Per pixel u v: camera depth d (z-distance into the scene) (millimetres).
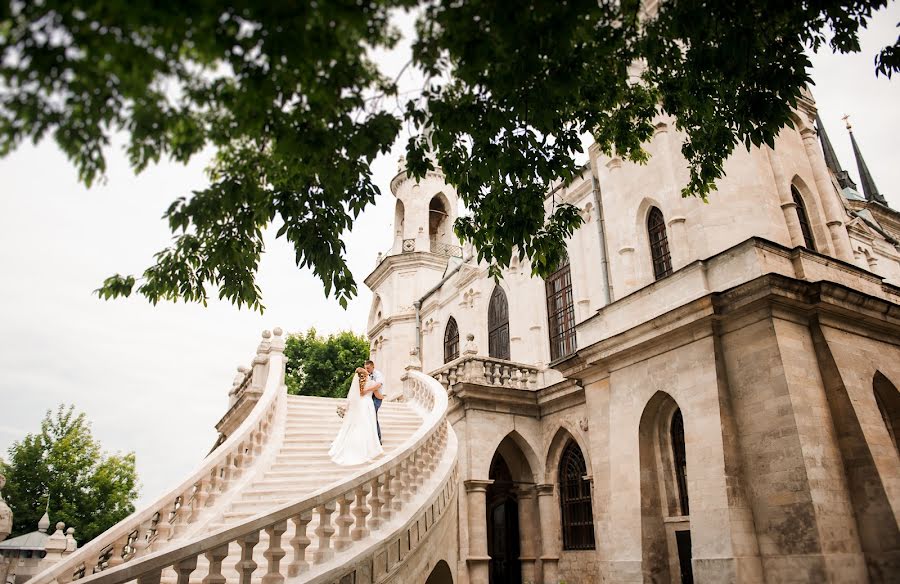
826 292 13680
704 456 13523
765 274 13125
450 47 6090
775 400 12898
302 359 52125
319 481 12281
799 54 9047
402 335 36531
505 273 27125
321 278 8961
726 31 8180
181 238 8281
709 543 12797
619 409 16547
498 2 5469
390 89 6496
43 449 43312
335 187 7762
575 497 20547
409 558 10172
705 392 13961
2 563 19719
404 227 41531
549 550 20469
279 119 6207
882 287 16328
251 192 7234
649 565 14805
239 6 4375
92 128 4762
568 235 10695
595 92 8859
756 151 17016
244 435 12820
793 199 18141
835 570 11414
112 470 44688
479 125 7914
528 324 24859
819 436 12672
